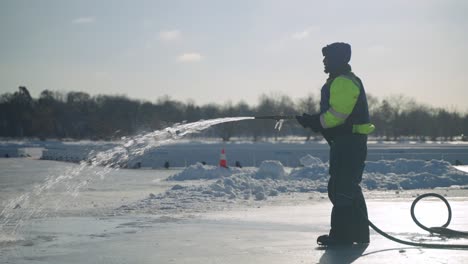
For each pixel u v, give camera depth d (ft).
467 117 354.13
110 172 91.66
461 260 18.33
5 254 20.58
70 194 53.21
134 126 268.62
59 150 149.18
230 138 334.65
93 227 27.63
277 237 23.61
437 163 66.64
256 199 43.78
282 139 340.80
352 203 21.25
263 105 318.86
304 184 53.62
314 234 24.39
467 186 57.11
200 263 18.63
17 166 107.14
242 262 18.66
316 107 319.88
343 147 21.18
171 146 201.26
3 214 35.17
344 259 18.74
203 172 73.87
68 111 340.39
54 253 20.70
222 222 28.96
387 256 19.11
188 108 294.66
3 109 348.38
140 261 19.11
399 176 59.88
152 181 71.05
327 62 21.76
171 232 25.50
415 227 26.32
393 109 355.56
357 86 21.09
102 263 18.90
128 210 37.09
